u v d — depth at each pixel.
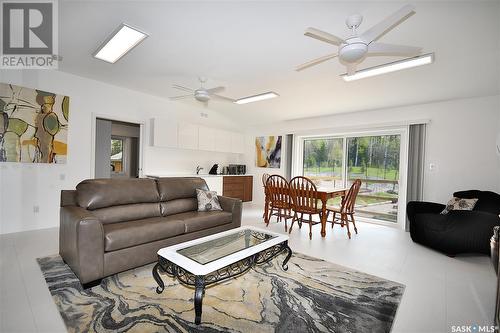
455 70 3.14
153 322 1.64
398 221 4.43
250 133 6.96
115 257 2.17
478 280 2.35
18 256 2.64
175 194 3.26
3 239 3.17
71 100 3.92
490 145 3.64
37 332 1.51
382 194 4.72
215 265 1.73
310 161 5.85
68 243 2.21
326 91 4.21
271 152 6.44
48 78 3.70
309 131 5.63
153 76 3.93
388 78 3.56
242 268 2.06
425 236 3.18
